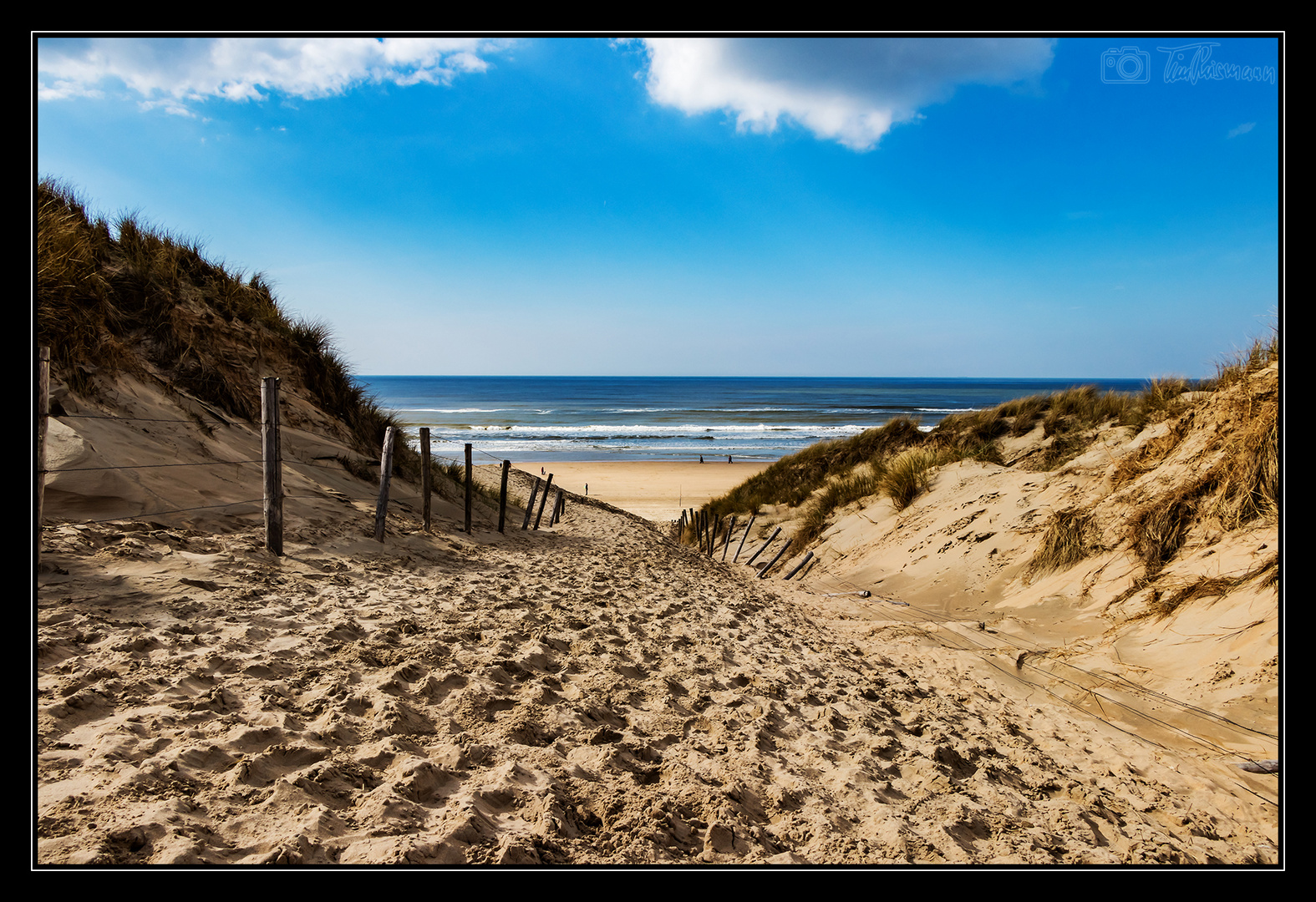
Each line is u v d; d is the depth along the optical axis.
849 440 17.28
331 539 6.37
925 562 9.18
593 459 43.50
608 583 7.23
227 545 5.30
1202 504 5.89
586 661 4.09
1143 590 5.76
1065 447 10.30
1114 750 3.79
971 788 3.00
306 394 10.19
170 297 8.61
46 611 3.38
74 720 2.37
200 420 7.48
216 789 2.06
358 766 2.34
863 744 3.39
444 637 4.07
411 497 9.95
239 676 3.03
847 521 12.84
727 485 32.19
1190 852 2.61
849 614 7.94
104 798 1.88
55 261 6.53
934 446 13.97
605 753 2.79
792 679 4.43
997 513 9.16
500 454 45.38
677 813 2.38
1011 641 5.98
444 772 2.41
